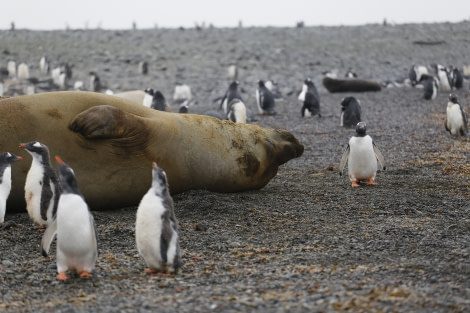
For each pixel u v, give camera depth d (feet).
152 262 36.32
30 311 31.83
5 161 48.52
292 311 29.86
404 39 314.14
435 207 55.72
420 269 37.09
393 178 68.95
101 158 53.78
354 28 353.92
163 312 30.48
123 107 56.03
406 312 29.32
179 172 57.72
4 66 251.39
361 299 31.17
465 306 30.07
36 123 52.70
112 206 55.72
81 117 52.34
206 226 49.52
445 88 181.47
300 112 141.38
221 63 255.91
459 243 43.65
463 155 83.10
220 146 59.98
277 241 45.37
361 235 46.60
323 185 65.77
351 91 184.85
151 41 312.50
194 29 364.58
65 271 36.60
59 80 205.98
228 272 37.47
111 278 36.73
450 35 323.98
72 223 34.60
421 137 99.76
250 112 128.77
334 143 96.73
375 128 110.83
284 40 316.19
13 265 40.04
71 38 317.01
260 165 61.93
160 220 35.40
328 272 36.94
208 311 30.37
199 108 156.35
